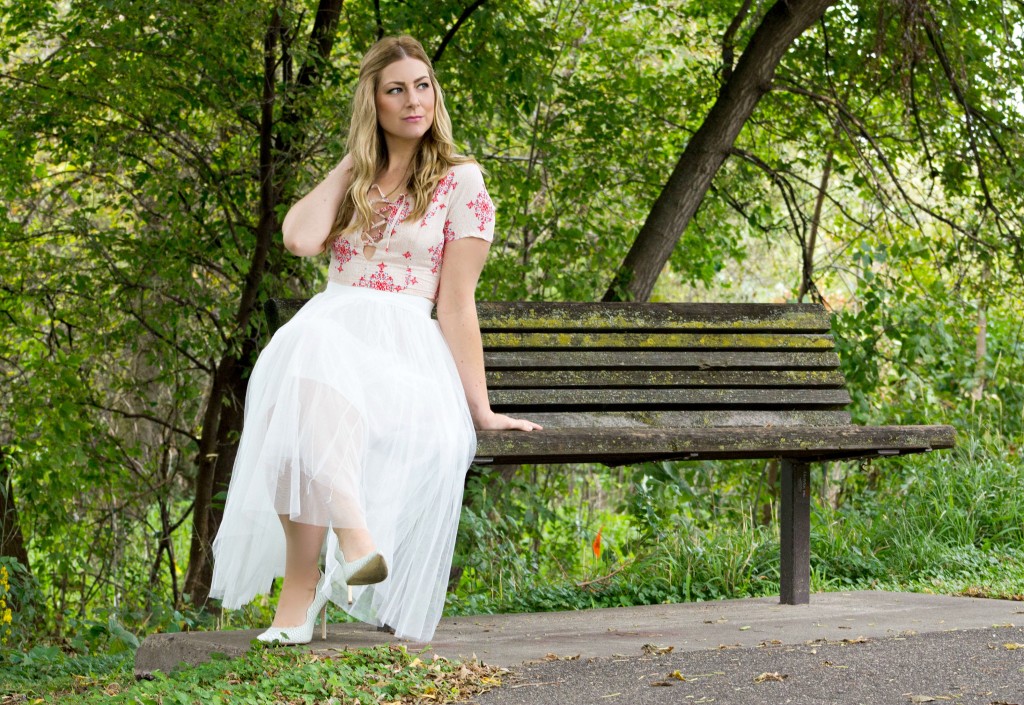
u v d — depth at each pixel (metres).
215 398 7.69
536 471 8.88
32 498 6.93
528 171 8.68
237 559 3.08
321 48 7.39
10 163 7.45
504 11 7.58
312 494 2.93
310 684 2.67
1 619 5.53
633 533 7.74
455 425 3.23
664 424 4.29
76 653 5.71
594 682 2.76
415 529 3.15
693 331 4.55
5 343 7.94
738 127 7.85
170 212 7.70
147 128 7.39
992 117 8.40
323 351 3.01
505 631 3.82
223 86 7.21
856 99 9.12
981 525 6.68
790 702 2.49
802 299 9.08
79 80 7.23
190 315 7.90
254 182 7.77
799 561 4.50
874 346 8.16
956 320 8.58
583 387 4.27
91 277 7.66
